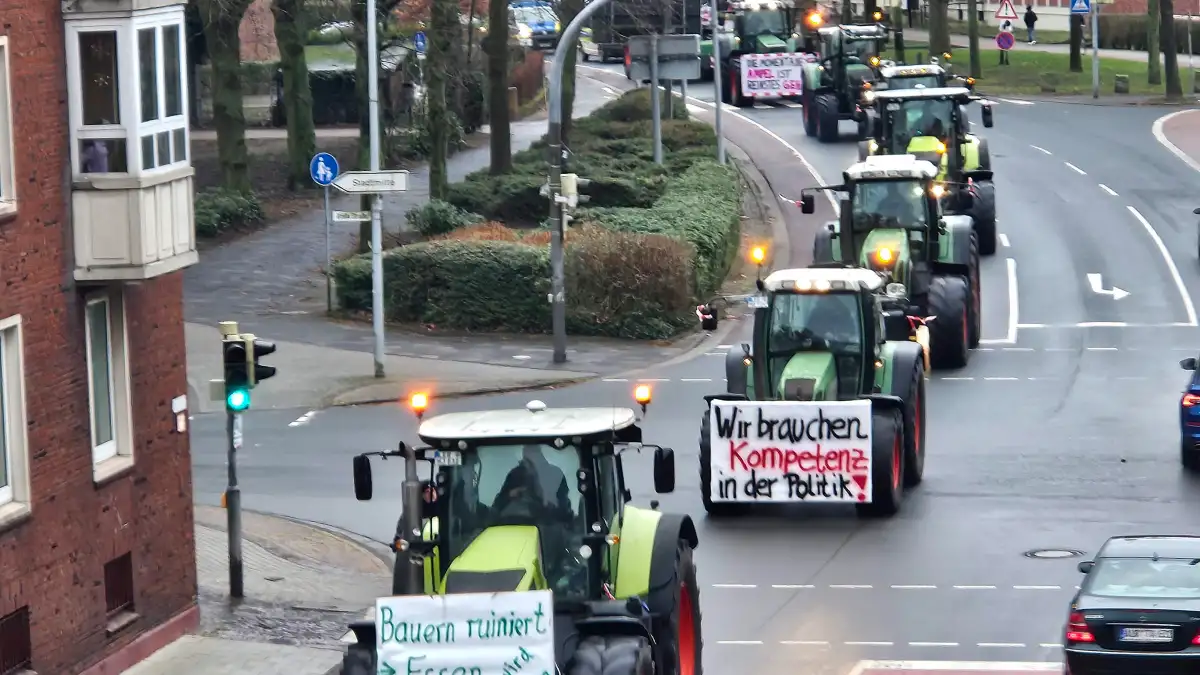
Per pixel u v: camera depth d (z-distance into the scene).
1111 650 21.28
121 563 24.88
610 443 20.42
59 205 23.30
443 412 41.53
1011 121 84.31
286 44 71.00
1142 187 67.75
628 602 19.67
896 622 26.08
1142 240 59.50
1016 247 59.00
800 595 27.62
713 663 24.23
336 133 82.19
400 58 78.25
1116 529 30.94
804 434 31.95
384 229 62.25
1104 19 118.56
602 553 20.06
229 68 65.88
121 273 23.61
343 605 27.77
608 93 96.12
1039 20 130.38
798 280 33.25
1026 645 24.86
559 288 46.50
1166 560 22.45
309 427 40.41
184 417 26.27
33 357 22.75
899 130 58.91
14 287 22.38
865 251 42.38
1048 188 68.06
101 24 23.36
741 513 33.00
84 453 23.75
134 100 23.52
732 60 90.06
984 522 31.66
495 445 20.02
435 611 18.62
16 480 22.50
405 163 77.94
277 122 85.75
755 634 25.64
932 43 94.94
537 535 19.75
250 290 55.41
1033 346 47.12
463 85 70.31
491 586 18.98
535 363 46.78
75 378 23.61
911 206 43.81
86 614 23.77
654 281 50.09
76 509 23.61
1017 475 34.88
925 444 36.94
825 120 78.06
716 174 65.44
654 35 68.00
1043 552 29.64
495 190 63.34
